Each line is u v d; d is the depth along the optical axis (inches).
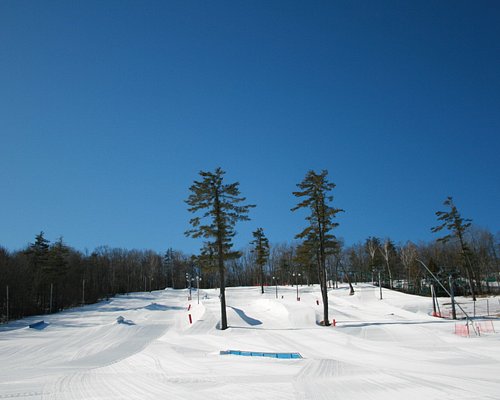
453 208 2214.6
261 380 631.2
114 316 2194.9
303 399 496.7
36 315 2625.5
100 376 716.0
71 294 3385.8
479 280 3043.8
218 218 1487.5
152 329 1614.2
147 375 711.1
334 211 1510.8
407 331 1300.4
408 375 634.8
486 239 3668.8
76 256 3939.5
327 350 1005.8
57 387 629.6
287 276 4717.0
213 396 531.8
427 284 3048.7
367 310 2261.3
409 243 4013.3
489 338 1112.8
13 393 593.9
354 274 4424.2
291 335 1284.4
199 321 1679.4
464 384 554.3
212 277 5290.4
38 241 2876.5
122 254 5526.6
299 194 1529.3
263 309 2138.3
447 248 3954.2
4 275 2512.3
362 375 646.5
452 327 1382.9
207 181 1493.6
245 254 5310.0
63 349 1191.6
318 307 2065.7
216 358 897.5
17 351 1166.3
